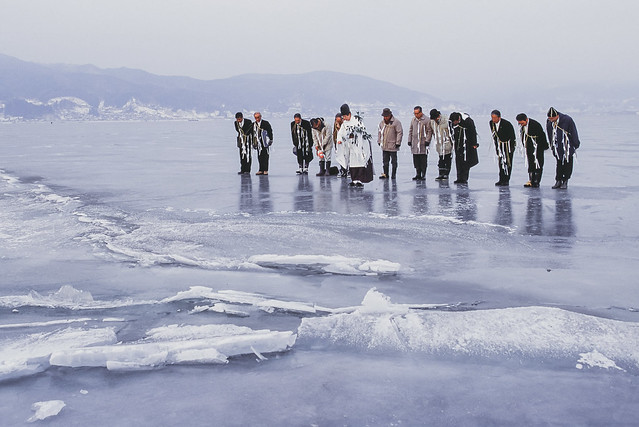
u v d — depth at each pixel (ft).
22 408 10.48
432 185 45.01
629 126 231.91
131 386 11.31
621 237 24.91
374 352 12.73
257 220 29.89
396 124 48.16
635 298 16.42
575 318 13.80
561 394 10.61
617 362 11.91
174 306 16.37
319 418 9.86
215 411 10.16
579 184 44.42
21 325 14.79
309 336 13.61
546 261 20.97
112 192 42.96
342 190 42.34
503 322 13.78
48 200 38.60
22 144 132.87
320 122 52.21
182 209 34.17
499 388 10.88
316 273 19.76
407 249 23.02
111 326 14.79
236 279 19.06
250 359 12.57
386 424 9.63
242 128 54.80
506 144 43.24
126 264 21.36
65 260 22.08
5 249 24.07
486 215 30.71
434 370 11.73
